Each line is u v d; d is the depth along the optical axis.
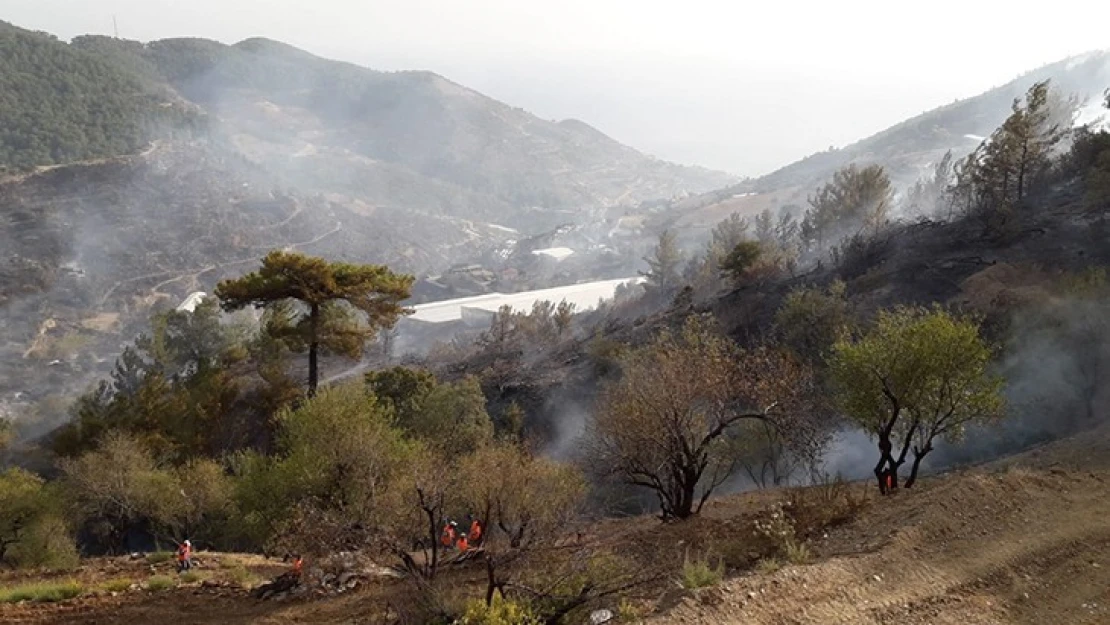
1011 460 21.77
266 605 17.11
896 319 20.88
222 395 44.03
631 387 20.88
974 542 13.12
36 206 181.25
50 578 21.66
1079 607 11.24
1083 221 46.94
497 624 11.14
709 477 27.61
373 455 21.19
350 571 17.88
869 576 11.84
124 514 32.78
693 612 10.59
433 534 15.45
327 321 39.03
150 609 17.20
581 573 13.28
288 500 22.39
